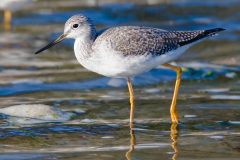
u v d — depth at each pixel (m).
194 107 14.70
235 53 20.09
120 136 12.73
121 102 15.29
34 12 25.23
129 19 23.91
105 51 13.14
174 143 12.18
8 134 12.86
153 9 24.98
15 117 13.99
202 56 19.89
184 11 24.73
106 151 11.73
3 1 23.44
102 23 23.38
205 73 17.84
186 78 17.47
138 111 14.51
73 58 19.81
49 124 13.56
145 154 11.54
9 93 16.08
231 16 24.12
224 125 13.34
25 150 11.85
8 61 19.20
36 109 14.35
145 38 13.19
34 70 18.31
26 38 21.98
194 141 12.30
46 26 23.47
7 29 23.25
